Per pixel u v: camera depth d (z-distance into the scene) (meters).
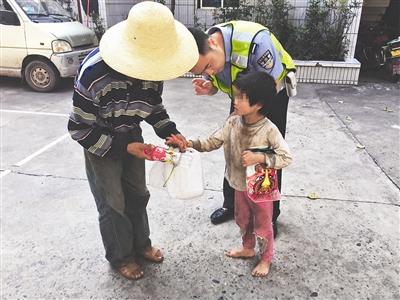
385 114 4.78
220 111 4.87
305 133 4.11
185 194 1.75
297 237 2.36
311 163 3.38
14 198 2.77
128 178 1.93
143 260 2.16
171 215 2.59
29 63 5.63
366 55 7.25
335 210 2.65
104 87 1.52
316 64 6.21
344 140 3.92
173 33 1.39
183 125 4.34
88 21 7.34
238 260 2.17
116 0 7.34
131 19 1.36
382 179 3.10
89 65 1.51
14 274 2.04
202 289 1.96
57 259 2.16
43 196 2.81
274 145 1.80
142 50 1.38
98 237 2.35
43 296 1.90
